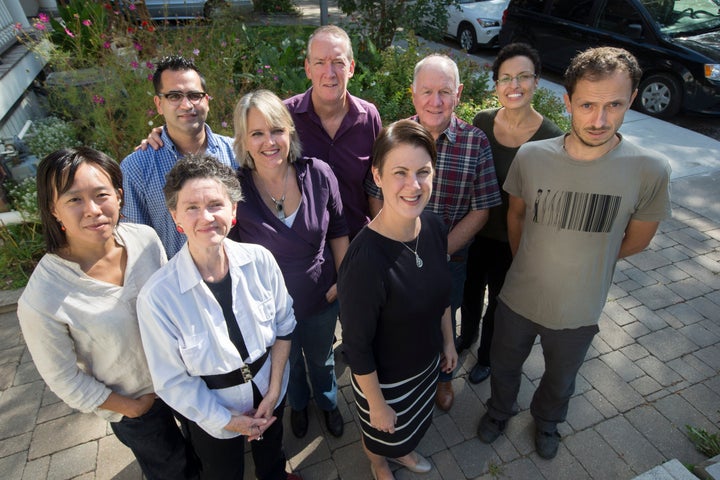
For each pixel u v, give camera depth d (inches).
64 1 231.0
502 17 328.2
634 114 247.4
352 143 92.8
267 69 201.3
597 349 113.2
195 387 57.6
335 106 91.0
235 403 61.9
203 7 292.0
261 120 67.7
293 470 88.7
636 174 63.6
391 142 54.7
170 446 69.4
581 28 269.0
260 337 62.2
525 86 81.7
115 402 59.1
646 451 90.0
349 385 107.1
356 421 98.5
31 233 146.8
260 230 72.9
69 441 93.4
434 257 63.4
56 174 50.3
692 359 110.0
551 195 67.9
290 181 75.1
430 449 91.7
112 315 56.1
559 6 283.1
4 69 180.7
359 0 269.1
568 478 86.0
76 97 166.9
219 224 54.2
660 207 65.8
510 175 74.9
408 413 71.9
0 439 94.2
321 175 77.7
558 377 80.9
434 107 77.9
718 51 224.7
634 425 94.9
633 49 246.7
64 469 88.4
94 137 163.8
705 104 227.1
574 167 65.5
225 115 176.6
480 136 81.9
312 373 89.6
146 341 55.3
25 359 112.7
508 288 80.7
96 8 199.9
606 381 104.7
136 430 64.7
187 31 201.9
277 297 65.7
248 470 88.4
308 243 75.3
